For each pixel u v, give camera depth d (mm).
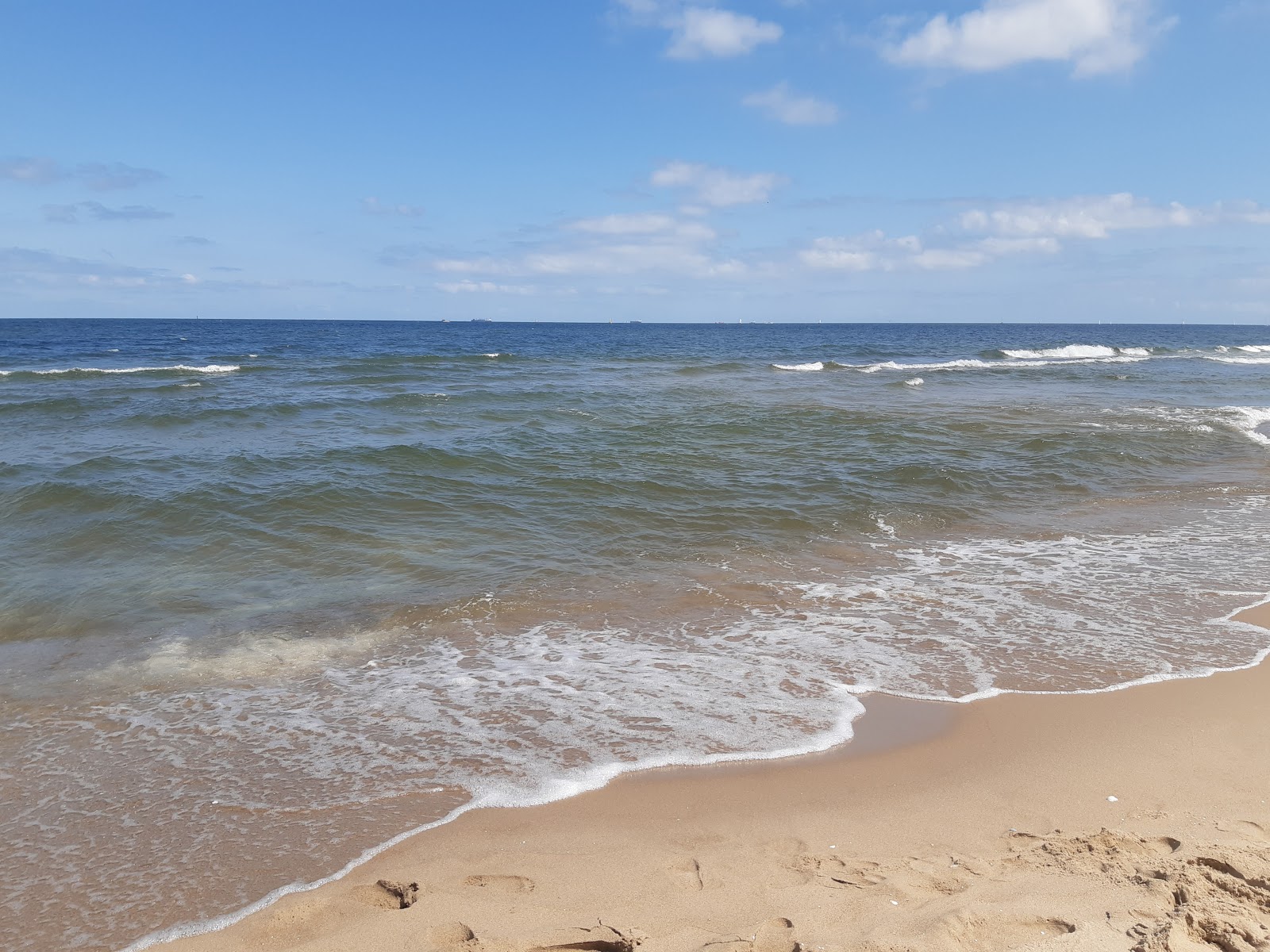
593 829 4020
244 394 21469
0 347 46281
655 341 73688
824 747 4855
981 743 4898
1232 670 5957
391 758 4723
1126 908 3156
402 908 3428
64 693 5594
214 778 4504
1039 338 90000
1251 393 26984
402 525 9719
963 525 10352
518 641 6586
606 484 11734
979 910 3195
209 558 8492
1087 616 7137
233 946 3209
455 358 39656
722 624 6980
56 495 10062
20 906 3453
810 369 36062
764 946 3057
